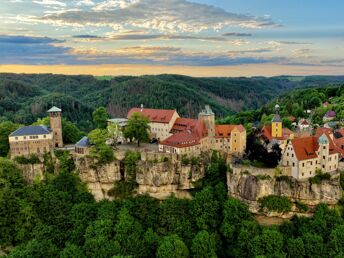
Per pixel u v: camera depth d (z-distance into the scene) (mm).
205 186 177375
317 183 154375
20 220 161000
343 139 180625
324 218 149375
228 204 156625
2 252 155625
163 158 176500
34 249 139500
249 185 158625
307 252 137750
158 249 141250
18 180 174750
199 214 160500
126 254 144000
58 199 168875
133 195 180875
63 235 156000
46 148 184000
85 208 164875
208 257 140875
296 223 154875
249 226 147500
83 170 179625
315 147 161000
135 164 179500
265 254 137750
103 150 178625
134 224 156000
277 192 157500
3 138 197875
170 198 171000
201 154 183750
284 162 161250
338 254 131750
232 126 192625
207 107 191375
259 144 172875
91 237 148875
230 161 175250
